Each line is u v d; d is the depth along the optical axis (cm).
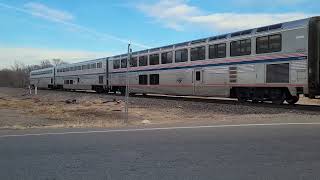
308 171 832
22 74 16362
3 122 2080
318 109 2383
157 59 4028
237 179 773
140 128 1611
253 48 2783
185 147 1130
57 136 1380
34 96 5700
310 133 1389
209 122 1831
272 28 2636
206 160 951
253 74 2781
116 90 5231
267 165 891
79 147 1142
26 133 1484
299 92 2459
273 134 1371
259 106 2639
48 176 811
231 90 3038
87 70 6241
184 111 2689
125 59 4816
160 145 1167
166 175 810
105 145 1174
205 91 3297
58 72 7962
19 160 967
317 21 2377
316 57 2366
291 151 1055
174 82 3728
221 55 3100
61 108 3206
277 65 2589
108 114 2641
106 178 793
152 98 4091
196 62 3406
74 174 826
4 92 7900
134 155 1020
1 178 796
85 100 4191
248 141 1225
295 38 2464
